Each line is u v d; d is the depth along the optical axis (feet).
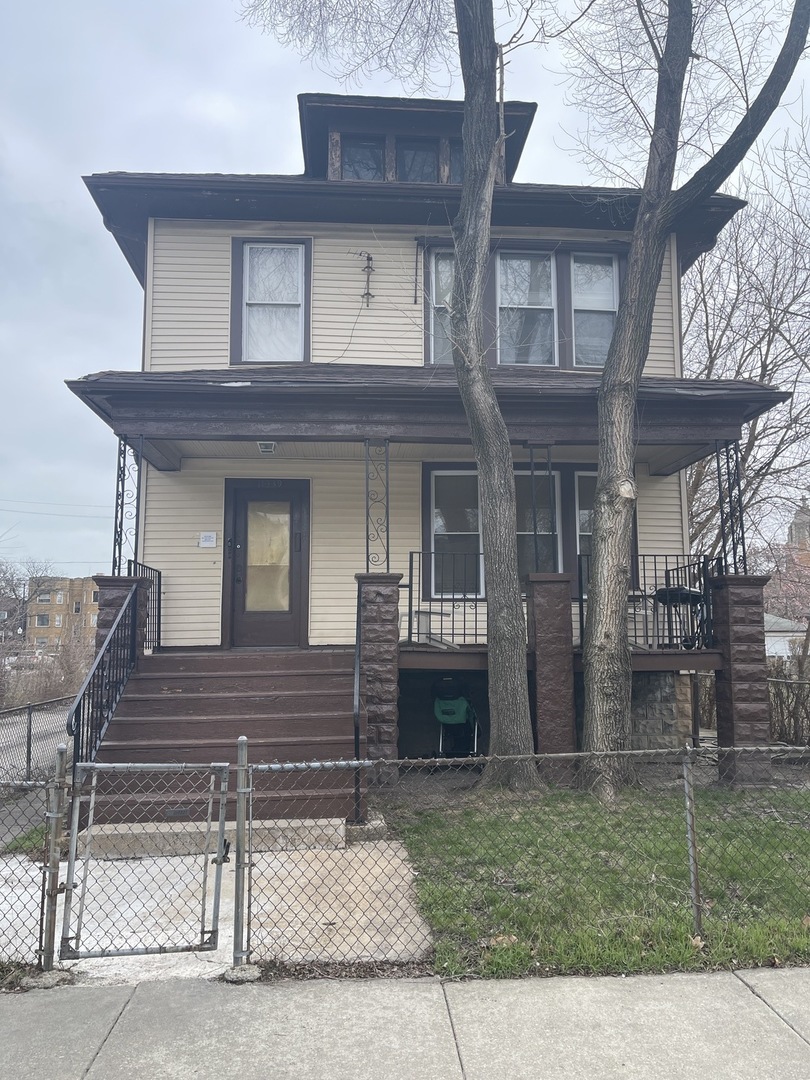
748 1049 10.18
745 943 13.00
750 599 28.22
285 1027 10.75
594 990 11.74
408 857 18.11
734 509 29.81
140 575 29.32
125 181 32.68
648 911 14.25
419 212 34.83
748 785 26.55
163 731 22.75
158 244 34.27
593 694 25.16
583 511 34.86
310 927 14.17
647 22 28.86
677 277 36.29
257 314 34.53
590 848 18.33
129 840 19.12
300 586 33.27
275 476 33.58
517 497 34.58
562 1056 10.02
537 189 34.12
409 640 28.71
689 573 32.32
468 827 20.35
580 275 36.17
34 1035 10.59
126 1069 9.78
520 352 35.37
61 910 15.28
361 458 33.96
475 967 12.47
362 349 34.60
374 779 25.32
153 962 12.87
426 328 34.94
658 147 27.25
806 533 73.97
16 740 34.73
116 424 27.50
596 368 35.32
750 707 27.61
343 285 34.91
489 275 35.53
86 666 87.76
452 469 34.35
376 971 12.44
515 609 25.68
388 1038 10.44
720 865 16.93
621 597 25.53
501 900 14.99
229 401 27.76
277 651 29.45
